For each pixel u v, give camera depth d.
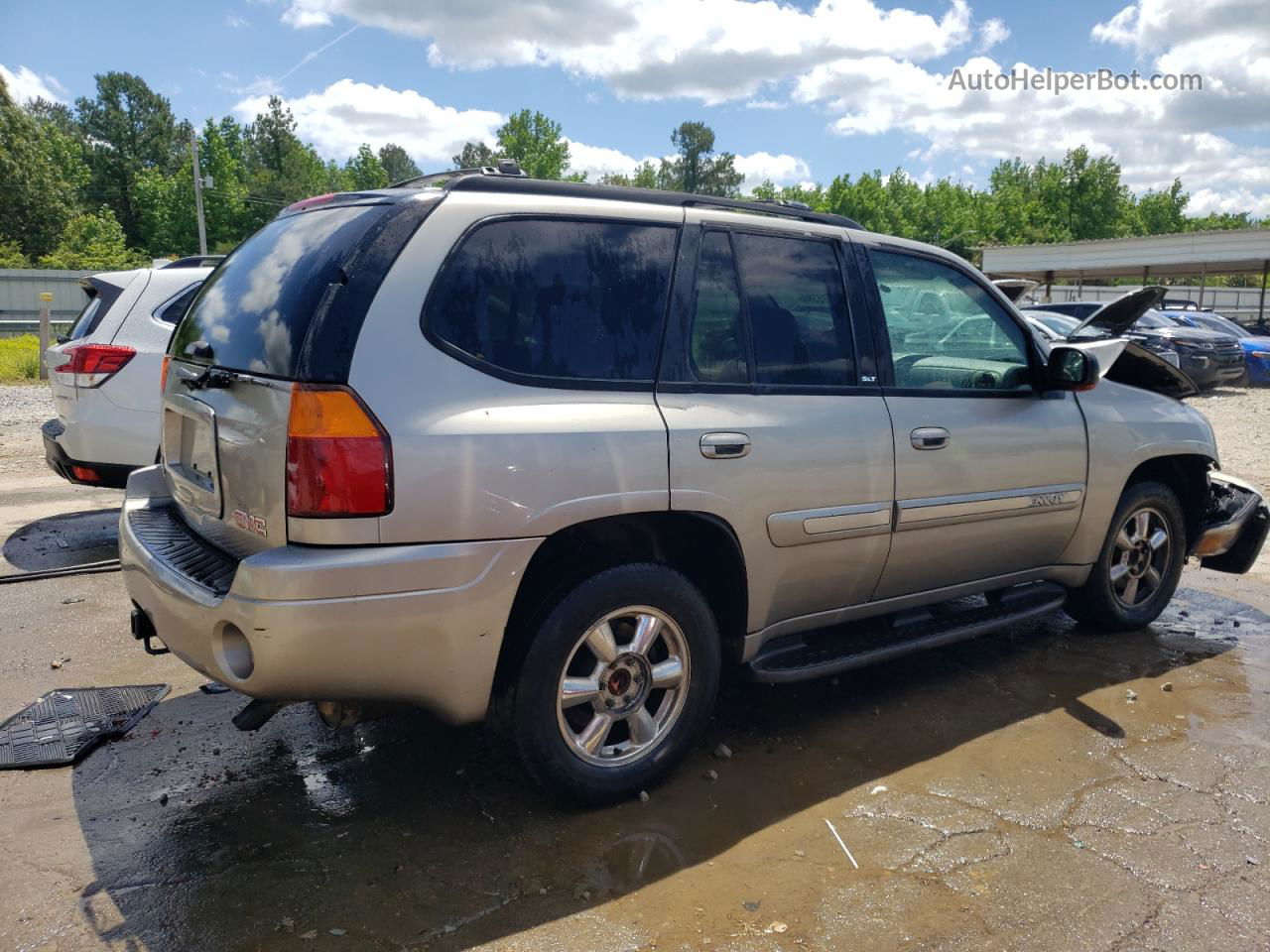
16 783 3.21
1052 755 3.56
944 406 3.83
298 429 2.54
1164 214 85.75
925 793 3.25
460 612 2.67
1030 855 2.88
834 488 3.44
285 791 3.18
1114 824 3.07
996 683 4.27
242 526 2.81
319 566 2.50
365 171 94.62
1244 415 14.64
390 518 2.56
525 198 2.97
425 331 2.69
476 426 2.68
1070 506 4.31
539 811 3.08
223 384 2.89
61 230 62.25
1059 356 4.07
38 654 4.36
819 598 3.59
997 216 69.75
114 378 5.82
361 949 2.39
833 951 2.42
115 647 4.47
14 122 60.53
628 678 3.11
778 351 3.40
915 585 3.90
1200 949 2.46
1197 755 3.58
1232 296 47.22
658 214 3.21
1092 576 4.67
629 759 3.13
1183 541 5.02
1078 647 4.77
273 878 2.69
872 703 4.03
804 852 2.87
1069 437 4.27
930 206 71.94
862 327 3.65
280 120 107.56
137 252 73.25
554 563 2.96
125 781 3.24
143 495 3.68
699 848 2.88
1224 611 5.46
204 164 69.94
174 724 3.69
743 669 3.44
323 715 2.82
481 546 2.68
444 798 3.15
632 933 2.47
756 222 3.44
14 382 16.48
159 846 2.84
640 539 3.19
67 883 2.65
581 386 2.93
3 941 2.39
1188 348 17.22
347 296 2.62
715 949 2.41
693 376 3.16
